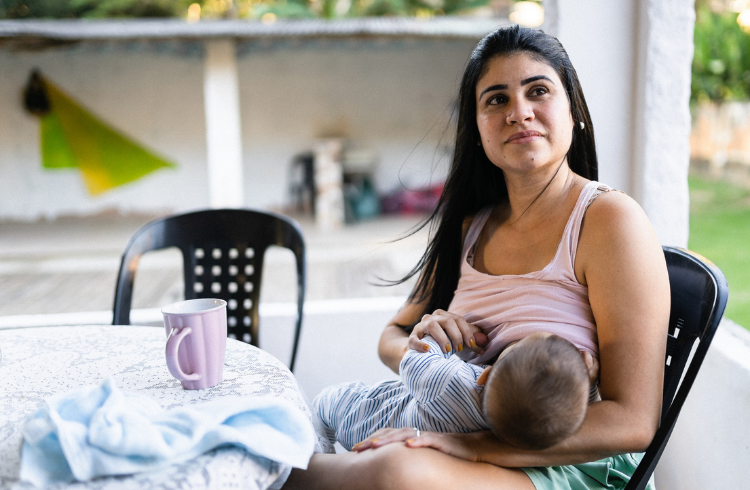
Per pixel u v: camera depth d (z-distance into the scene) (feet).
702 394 4.69
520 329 3.44
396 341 4.22
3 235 27.53
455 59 32.78
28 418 2.72
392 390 3.71
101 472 2.23
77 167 31.96
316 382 6.59
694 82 29.68
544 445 2.71
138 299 16.48
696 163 31.94
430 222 4.40
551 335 2.78
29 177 31.71
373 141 33.50
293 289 17.46
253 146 33.37
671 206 5.59
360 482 2.74
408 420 3.30
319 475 2.84
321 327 6.53
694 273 3.44
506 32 3.69
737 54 28.66
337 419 3.95
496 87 3.59
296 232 5.48
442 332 3.50
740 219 28.17
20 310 16.08
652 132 5.51
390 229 27.25
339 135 33.37
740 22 29.25
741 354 4.42
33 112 31.04
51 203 32.14
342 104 33.17
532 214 3.77
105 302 16.69
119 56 31.22
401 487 2.66
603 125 5.69
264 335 6.57
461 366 3.15
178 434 2.35
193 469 2.28
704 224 27.73
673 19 5.36
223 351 3.10
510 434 2.72
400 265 20.18
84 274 20.30
